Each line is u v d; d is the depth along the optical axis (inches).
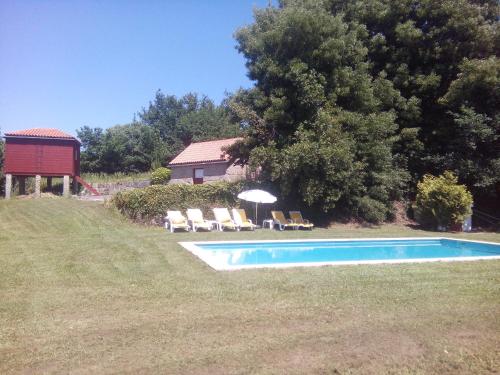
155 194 751.7
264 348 199.6
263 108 828.0
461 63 878.4
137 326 224.4
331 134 748.6
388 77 951.6
